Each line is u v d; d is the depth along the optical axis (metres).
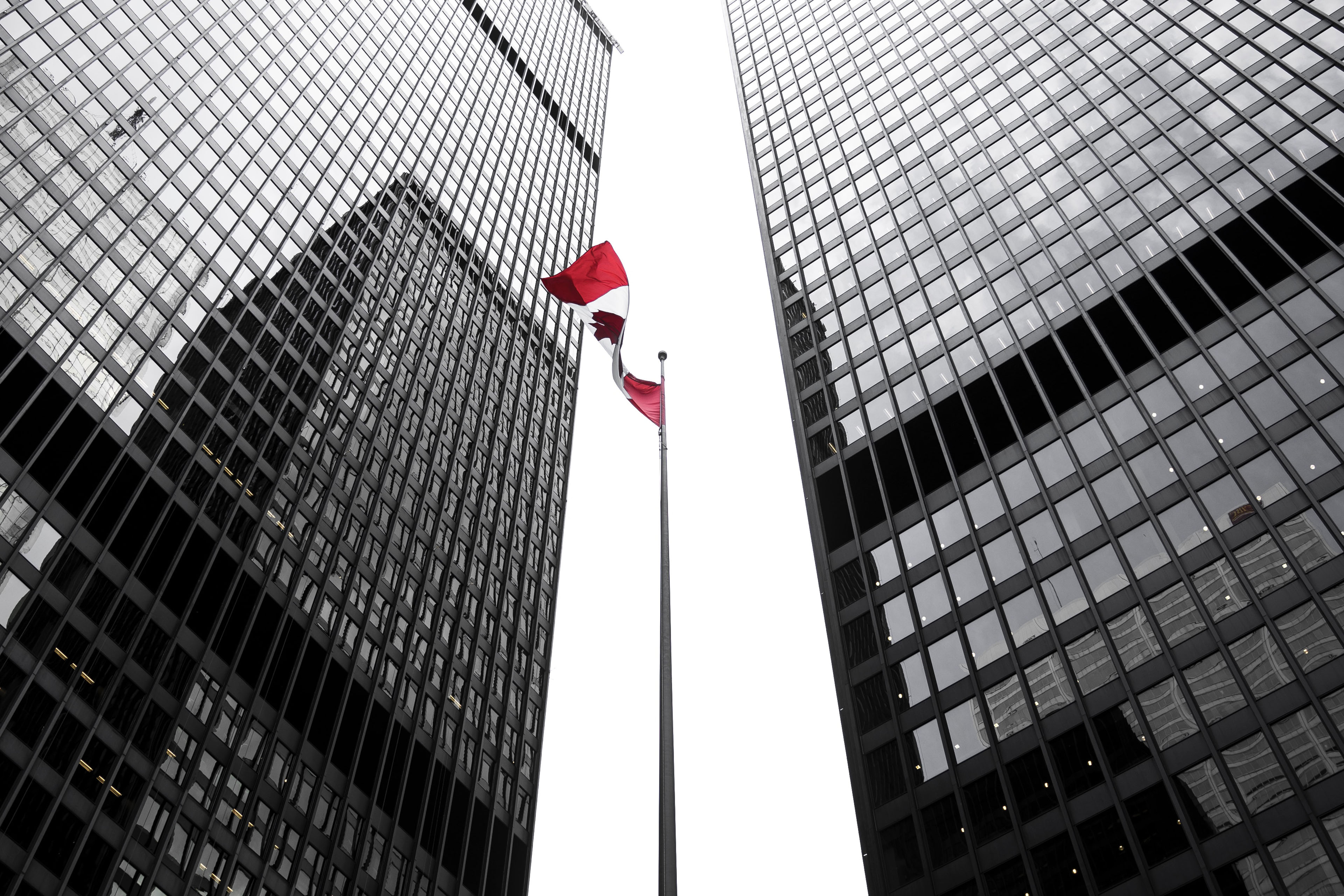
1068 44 72.75
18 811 41.34
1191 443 42.12
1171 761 33.62
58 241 58.03
